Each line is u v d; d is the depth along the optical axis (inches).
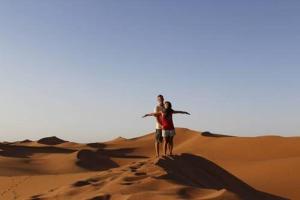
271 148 2923.2
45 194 446.3
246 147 3080.7
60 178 1013.8
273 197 722.2
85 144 4424.2
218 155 3107.8
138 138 4667.8
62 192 430.9
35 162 2370.8
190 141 3826.3
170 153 577.9
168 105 561.6
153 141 4291.3
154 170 489.7
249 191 692.7
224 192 375.9
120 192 400.5
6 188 832.3
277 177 1740.9
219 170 698.8
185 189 401.4
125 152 3907.5
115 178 464.1
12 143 4480.8
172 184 425.1
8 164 2201.0
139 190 406.0
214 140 3543.3
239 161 2689.5
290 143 2903.5
